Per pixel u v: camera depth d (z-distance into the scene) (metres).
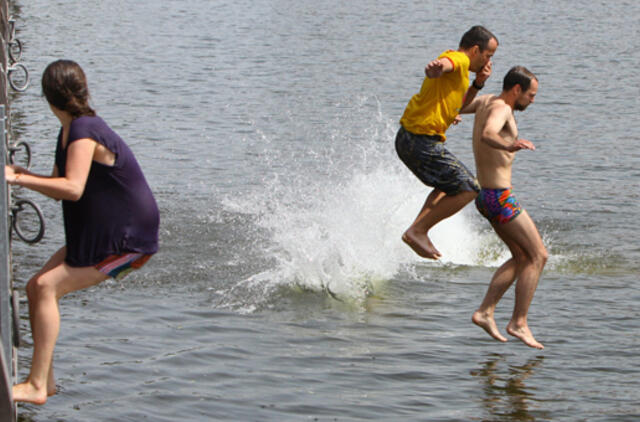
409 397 14.55
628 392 14.92
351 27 78.19
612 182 32.09
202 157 34.56
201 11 88.19
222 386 14.73
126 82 50.91
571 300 19.80
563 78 55.25
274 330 17.53
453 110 15.36
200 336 17.02
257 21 81.62
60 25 74.50
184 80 52.06
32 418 13.26
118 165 10.78
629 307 19.30
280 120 42.19
